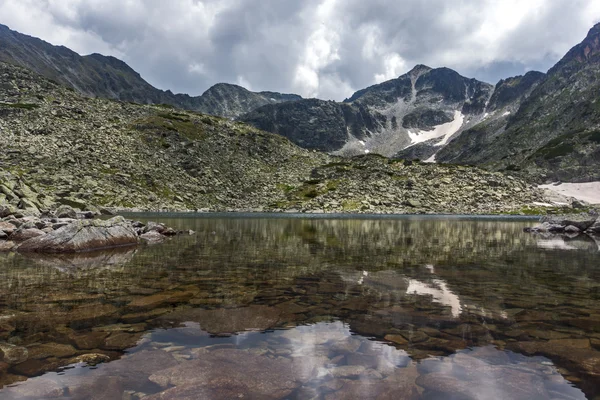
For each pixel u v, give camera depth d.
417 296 9.76
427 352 5.77
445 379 4.78
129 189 101.56
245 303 8.91
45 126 118.69
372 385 4.61
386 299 9.41
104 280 11.84
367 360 5.43
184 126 159.12
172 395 4.29
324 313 8.04
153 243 24.72
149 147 130.88
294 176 148.62
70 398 4.16
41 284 11.17
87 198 88.25
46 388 4.41
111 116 148.38
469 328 7.00
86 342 6.07
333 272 13.64
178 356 5.51
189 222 52.50
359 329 6.92
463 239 30.88
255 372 4.98
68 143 113.38
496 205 127.69
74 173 97.75
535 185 164.88
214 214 85.88
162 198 105.31
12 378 4.68
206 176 127.31
